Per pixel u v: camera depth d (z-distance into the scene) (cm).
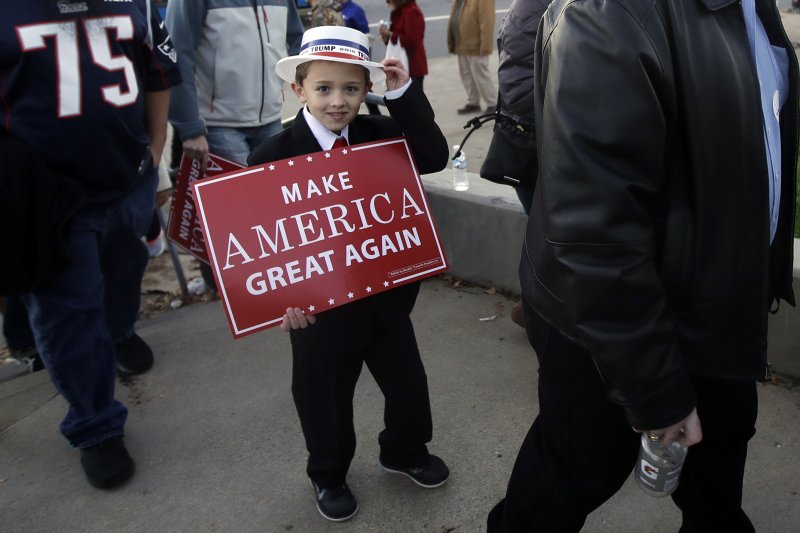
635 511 231
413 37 708
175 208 358
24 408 314
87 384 260
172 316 388
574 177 124
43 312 251
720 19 127
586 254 125
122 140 253
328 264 198
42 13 226
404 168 207
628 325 125
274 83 383
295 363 217
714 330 135
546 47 137
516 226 354
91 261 260
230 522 243
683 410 130
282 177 196
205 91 368
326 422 221
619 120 121
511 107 264
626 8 122
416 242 207
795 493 232
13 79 228
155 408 308
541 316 143
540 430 168
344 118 194
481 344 334
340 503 236
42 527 248
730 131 126
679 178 131
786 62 149
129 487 263
